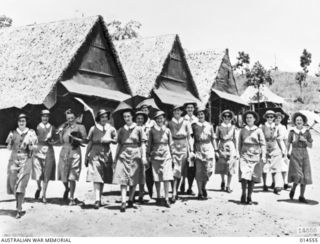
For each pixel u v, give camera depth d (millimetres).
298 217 8562
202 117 9883
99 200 8531
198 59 36531
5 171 12688
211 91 34156
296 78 86438
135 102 26047
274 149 11234
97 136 8578
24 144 7945
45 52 23875
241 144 9547
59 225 7406
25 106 21219
